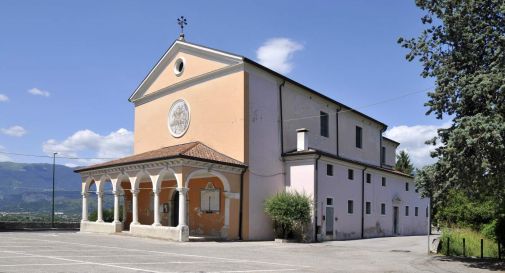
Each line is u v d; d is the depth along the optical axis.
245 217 26.27
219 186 27.05
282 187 28.86
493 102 16.11
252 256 17.62
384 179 37.06
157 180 25.39
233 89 27.64
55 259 14.34
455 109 17.62
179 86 31.36
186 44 30.94
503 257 19.94
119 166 28.03
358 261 17.33
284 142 29.67
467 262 17.45
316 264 15.81
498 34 16.80
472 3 17.27
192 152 25.08
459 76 17.72
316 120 33.19
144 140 33.88
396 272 14.36
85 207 31.86
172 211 30.33
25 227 36.97
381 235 35.50
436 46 18.44
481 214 28.08
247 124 26.97
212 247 20.84
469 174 16.31
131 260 14.75
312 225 27.03
